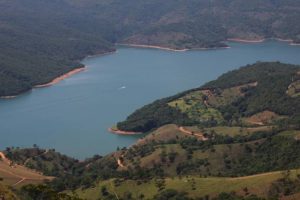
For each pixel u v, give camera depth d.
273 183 180.62
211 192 188.75
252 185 184.62
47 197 163.38
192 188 194.50
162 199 192.12
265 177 187.12
